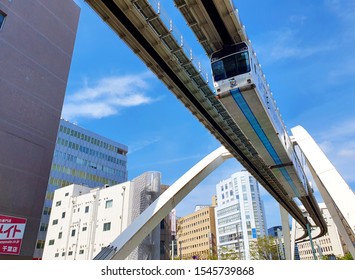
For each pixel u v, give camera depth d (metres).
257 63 27.02
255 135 31.33
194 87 27.86
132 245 34.06
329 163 40.78
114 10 19.39
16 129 23.41
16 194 22.39
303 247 155.62
